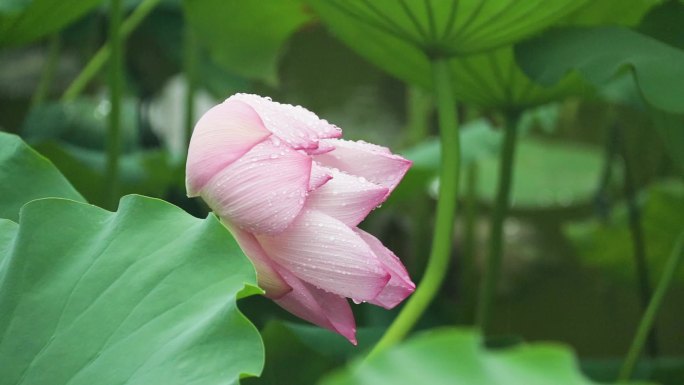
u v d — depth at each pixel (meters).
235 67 1.61
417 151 1.78
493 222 1.51
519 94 1.44
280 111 1.11
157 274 1.05
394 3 1.25
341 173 1.11
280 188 1.09
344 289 1.10
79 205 1.09
